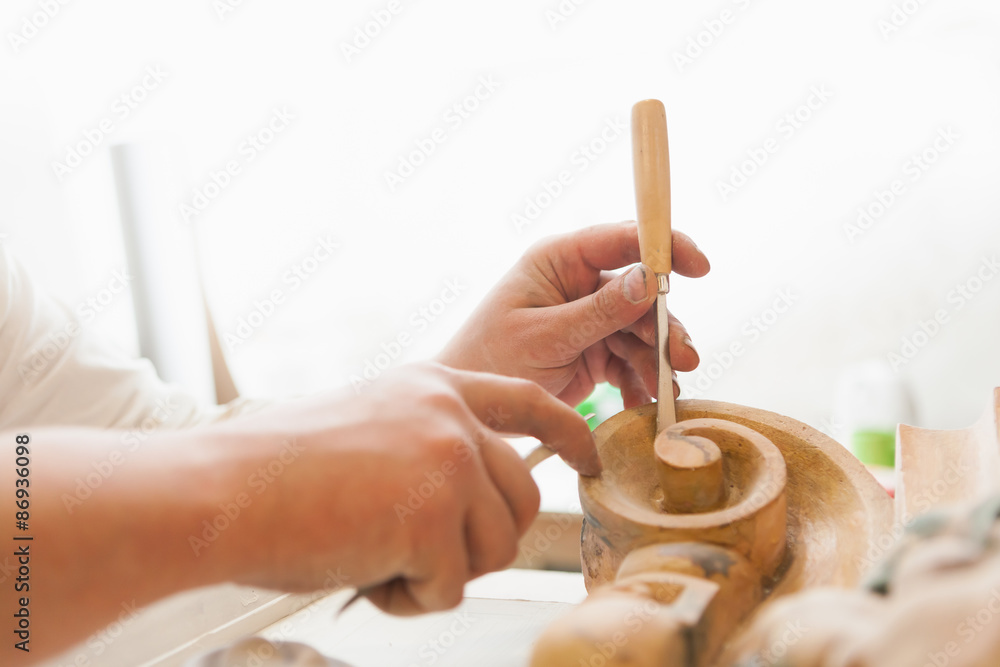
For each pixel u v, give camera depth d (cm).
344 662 32
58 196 94
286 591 30
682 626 25
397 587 33
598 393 94
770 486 33
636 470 40
